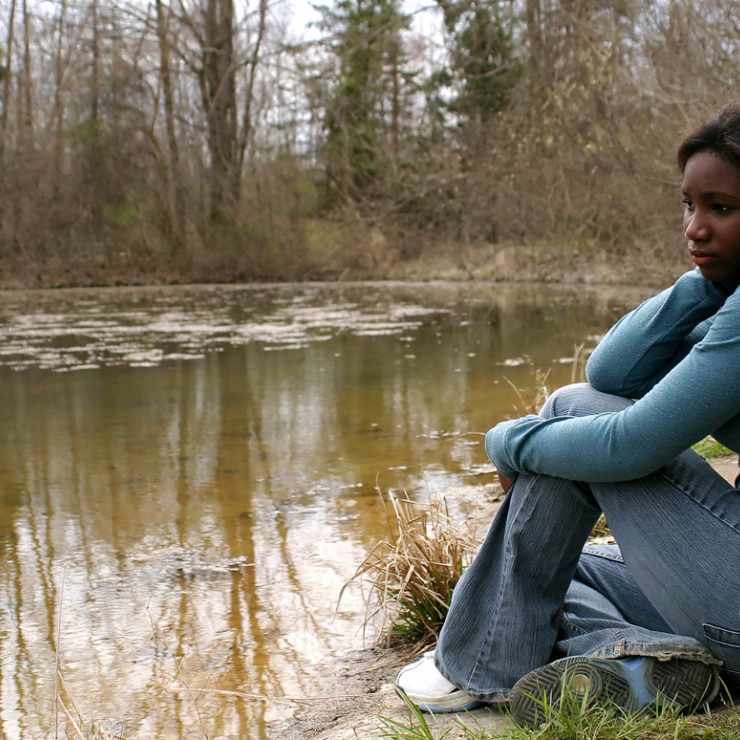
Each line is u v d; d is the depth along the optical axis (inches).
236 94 871.1
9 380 276.4
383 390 248.4
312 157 921.5
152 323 448.5
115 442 193.2
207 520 136.3
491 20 762.8
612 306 471.8
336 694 77.7
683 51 360.8
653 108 396.2
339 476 160.7
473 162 682.8
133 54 805.2
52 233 745.0
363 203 867.4
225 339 376.2
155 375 282.8
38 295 668.7
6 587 110.2
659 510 55.6
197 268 797.2
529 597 61.5
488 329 396.8
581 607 64.2
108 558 120.3
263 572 112.8
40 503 148.1
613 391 60.6
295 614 98.7
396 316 470.0
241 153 847.7
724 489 55.7
